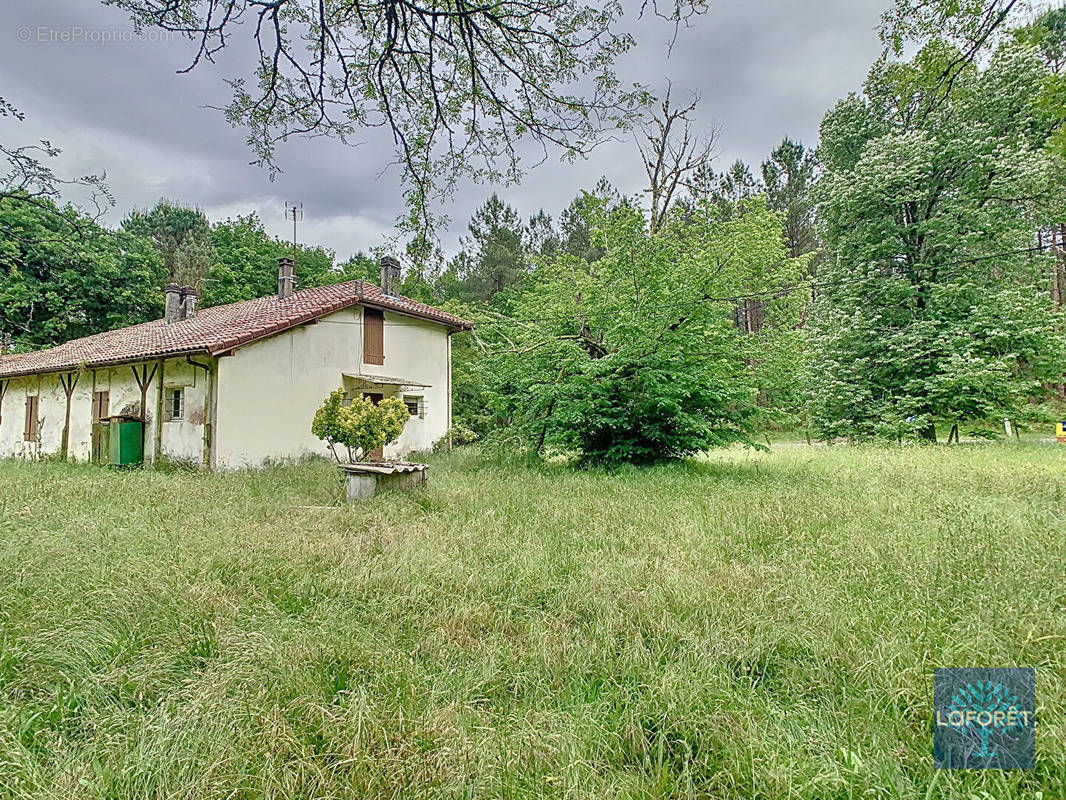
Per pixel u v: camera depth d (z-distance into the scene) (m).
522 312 12.99
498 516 6.08
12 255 8.57
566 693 2.53
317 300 14.03
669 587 3.62
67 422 13.92
